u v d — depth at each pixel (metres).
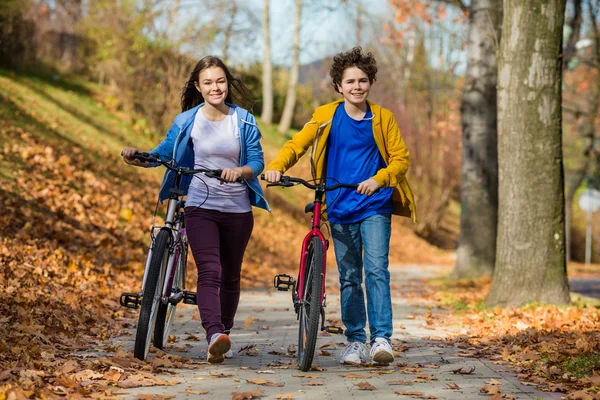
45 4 26.84
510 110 11.07
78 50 28.17
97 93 26.48
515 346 7.01
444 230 44.50
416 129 40.91
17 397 4.32
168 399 4.80
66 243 12.04
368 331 8.84
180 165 6.18
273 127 44.91
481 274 17.58
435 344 7.66
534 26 10.83
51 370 5.29
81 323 7.71
